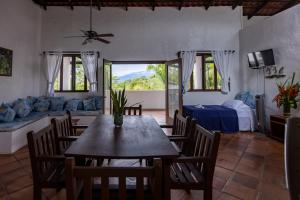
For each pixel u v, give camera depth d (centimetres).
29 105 537
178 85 619
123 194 105
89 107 623
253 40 618
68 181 103
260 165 336
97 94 673
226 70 677
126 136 215
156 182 104
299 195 103
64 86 685
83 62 657
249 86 643
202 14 684
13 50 517
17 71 537
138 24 679
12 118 436
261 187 263
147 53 678
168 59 680
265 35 570
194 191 252
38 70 655
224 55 675
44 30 666
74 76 677
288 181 107
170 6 680
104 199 104
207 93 692
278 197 239
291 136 107
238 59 686
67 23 668
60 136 239
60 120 256
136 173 104
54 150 225
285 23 503
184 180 182
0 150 377
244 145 451
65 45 667
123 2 663
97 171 103
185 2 666
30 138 172
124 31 676
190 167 206
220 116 562
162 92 1086
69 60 688
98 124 277
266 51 542
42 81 664
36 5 636
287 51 498
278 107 514
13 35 516
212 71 694
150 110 1062
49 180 178
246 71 654
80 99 652
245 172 308
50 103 611
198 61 697
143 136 216
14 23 520
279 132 482
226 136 529
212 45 684
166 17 681
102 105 635
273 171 312
